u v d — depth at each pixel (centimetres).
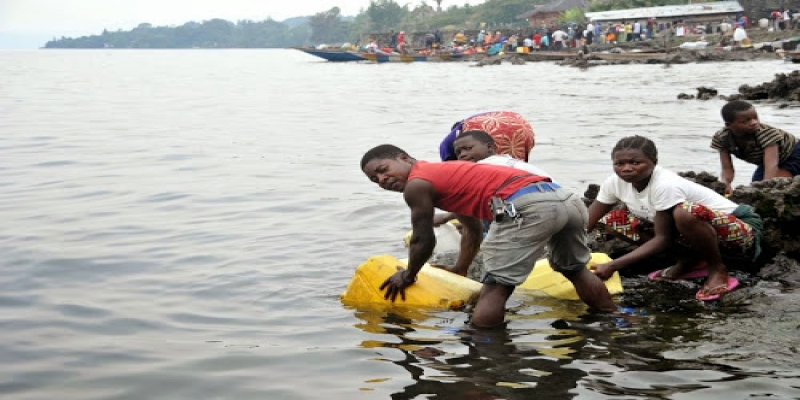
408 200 532
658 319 507
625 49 5594
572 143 1258
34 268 627
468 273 628
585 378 413
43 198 898
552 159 1099
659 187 570
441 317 518
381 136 1451
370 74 4225
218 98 2519
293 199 884
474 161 602
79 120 1777
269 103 2291
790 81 1847
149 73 4684
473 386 406
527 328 496
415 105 2133
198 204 865
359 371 430
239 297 559
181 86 3247
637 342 465
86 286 586
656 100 2056
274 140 1416
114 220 791
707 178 704
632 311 526
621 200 614
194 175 1048
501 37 6675
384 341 474
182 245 695
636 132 1376
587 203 691
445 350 459
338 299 554
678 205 561
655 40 5925
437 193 532
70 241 709
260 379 424
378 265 555
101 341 481
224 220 791
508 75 3666
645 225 618
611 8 8294
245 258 653
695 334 475
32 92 2795
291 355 454
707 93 2045
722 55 4409
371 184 973
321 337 482
